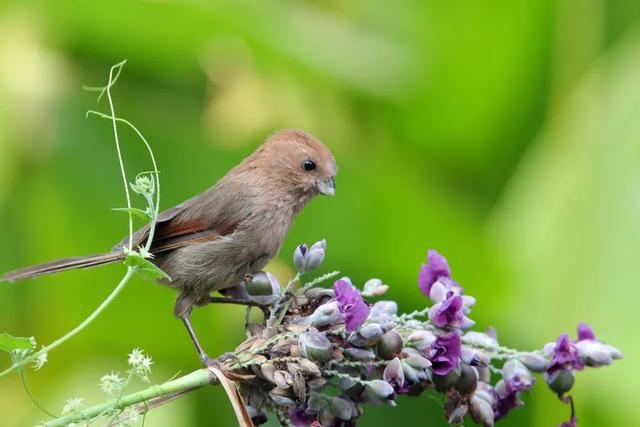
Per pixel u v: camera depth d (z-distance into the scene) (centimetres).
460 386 662
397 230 1152
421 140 1263
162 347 1196
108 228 1166
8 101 1155
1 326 1175
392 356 641
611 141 1152
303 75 1195
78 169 1162
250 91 1202
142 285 1165
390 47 1216
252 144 1194
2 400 1175
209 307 1170
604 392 1092
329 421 650
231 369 656
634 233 1111
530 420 1110
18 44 1172
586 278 1117
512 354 694
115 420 607
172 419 1130
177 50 1199
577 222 1138
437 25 1210
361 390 653
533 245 1159
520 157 1265
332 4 1223
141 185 631
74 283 1173
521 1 1180
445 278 697
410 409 1109
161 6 1140
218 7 1136
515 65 1219
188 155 1163
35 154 1163
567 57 1234
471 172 1277
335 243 1163
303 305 699
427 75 1219
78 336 1186
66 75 1192
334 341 654
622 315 1096
